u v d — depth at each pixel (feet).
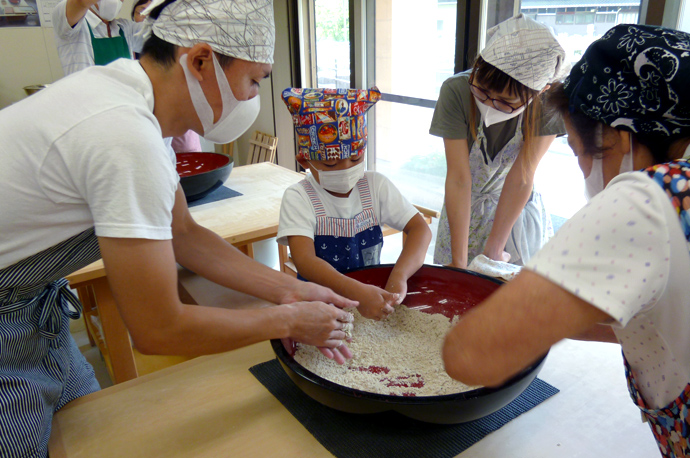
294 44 13.35
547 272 1.55
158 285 2.22
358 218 4.25
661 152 1.76
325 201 4.17
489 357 1.63
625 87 1.73
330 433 2.57
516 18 4.08
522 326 1.57
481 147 5.00
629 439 2.53
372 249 4.39
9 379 2.35
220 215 5.83
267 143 14.32
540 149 4.64
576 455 2.43
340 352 3.10
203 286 4.63
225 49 2.42
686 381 1.77
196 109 2.60
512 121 4.89
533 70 3.90
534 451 2.46
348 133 3.66
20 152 2.12
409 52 10.83
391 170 12.75
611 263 1.49
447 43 9.84
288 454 2.45
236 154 17.06
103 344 6.75
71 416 2.74
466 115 4.76
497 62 3.94
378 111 12.41
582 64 1.91
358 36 11.43
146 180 2.09
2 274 2.43
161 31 2.40
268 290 3.41
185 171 7.21
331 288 3.64
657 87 1.63
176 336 2.37
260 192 6.72
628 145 1.82
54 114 2.11
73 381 3.04
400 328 3.56
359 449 2.46
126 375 5.10
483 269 4.15
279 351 2.71
